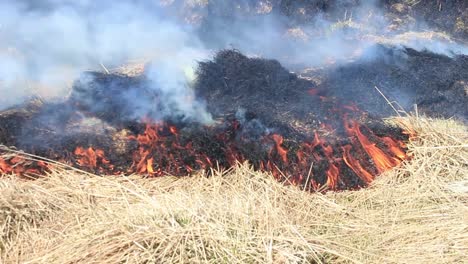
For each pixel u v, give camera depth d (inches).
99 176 154.0
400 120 178.4
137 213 131.4
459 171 159.2
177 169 157.2
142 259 119.3
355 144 164.9
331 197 153.3
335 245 132.6
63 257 122.1
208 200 141.4
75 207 141.4
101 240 124.6
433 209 144.5
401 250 131.3
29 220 137.2
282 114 171.5
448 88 194.9
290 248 124.6
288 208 145.3
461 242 131.9
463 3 281.3
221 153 160.6
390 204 149.5
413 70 201.6
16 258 126.2
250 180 153.0
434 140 169.6
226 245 124.1
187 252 121.8
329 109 175.6
